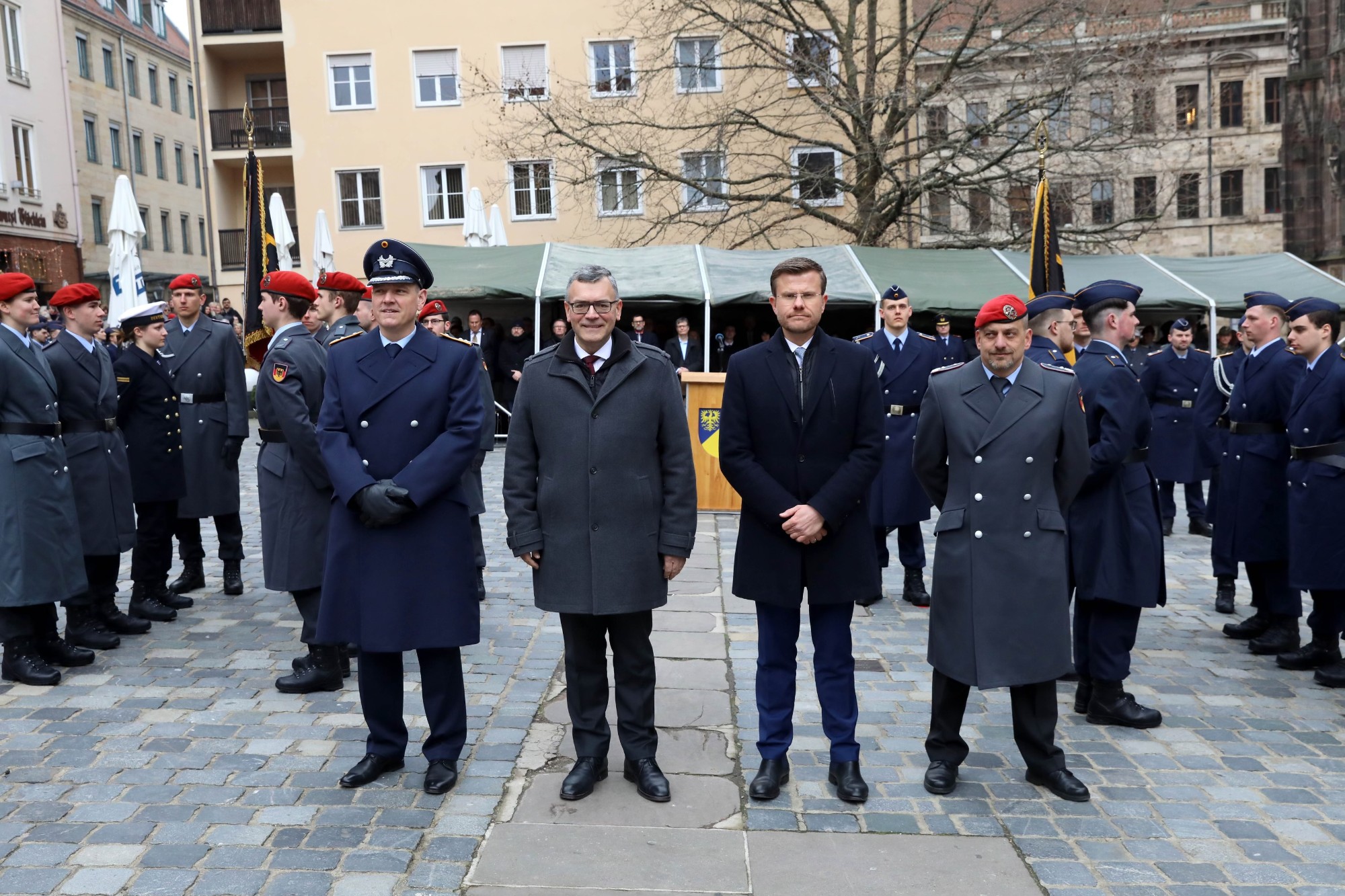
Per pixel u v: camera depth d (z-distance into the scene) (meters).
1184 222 49.94
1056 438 4.04
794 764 4.42
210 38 29.47
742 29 20.95
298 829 3.77
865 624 6.68
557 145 22.38
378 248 4.11
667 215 23.31
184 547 7.45
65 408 5.93
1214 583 8.03
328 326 6.22
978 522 4.03
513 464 4.14
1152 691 5.47
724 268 17.14
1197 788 4.21
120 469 6.26
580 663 4.15
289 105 28.25
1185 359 10.06
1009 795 4.14
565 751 4.55
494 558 8.66
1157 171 32.97
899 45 21.45
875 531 8.00
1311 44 34.59
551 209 26.89
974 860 3.59
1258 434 6.19
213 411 7.17
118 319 12.11
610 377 4.03
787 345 4.07
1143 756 4.55
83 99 37.69
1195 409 9.33
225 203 30.84
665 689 5.37
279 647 6.08
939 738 4.22
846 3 24.08
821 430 4.01
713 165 25.50
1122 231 23.66
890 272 16.88
